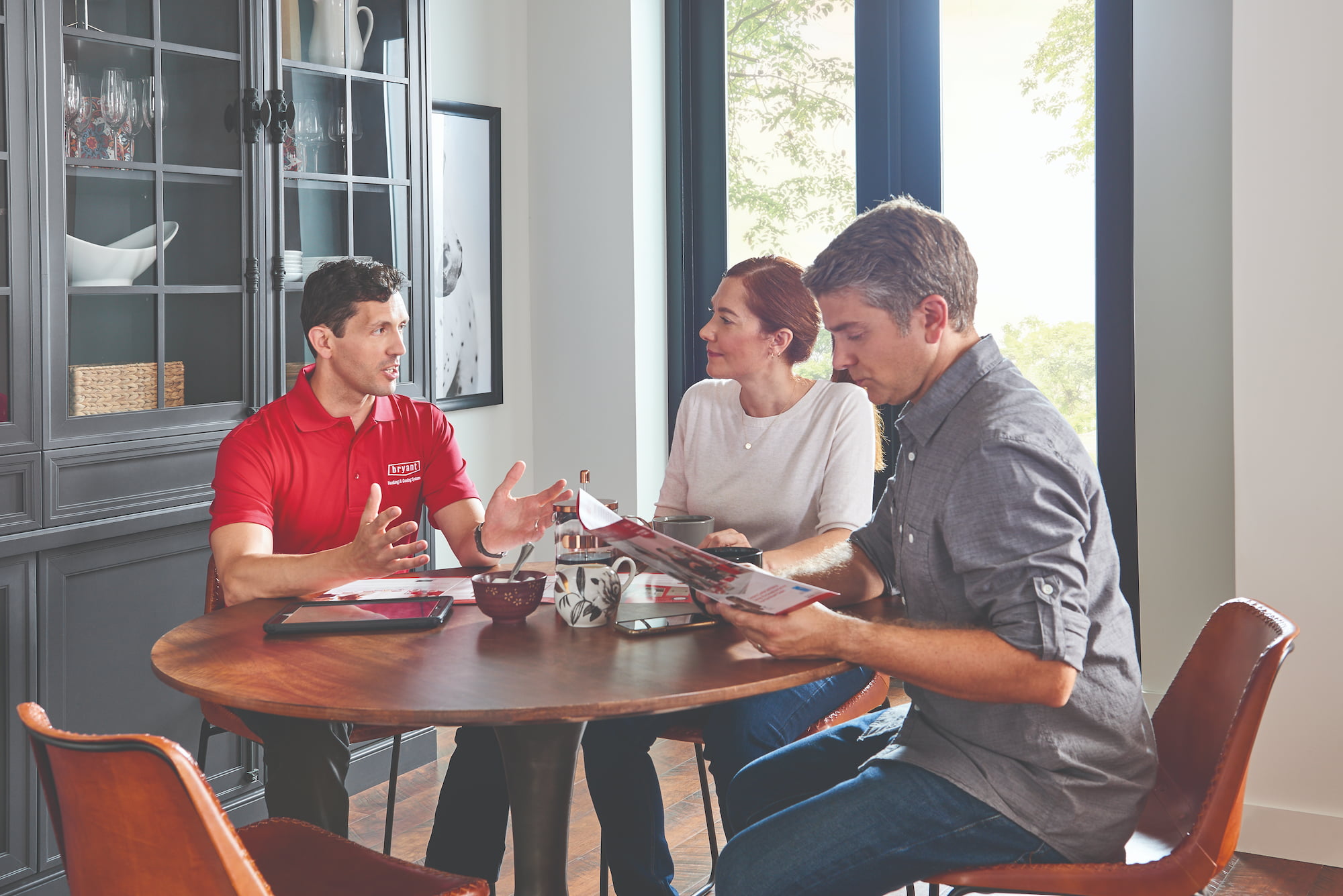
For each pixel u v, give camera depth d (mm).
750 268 2105
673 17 3932
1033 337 3420
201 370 2607
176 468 2535
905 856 1368
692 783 3014
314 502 2121
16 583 2240
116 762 1109
